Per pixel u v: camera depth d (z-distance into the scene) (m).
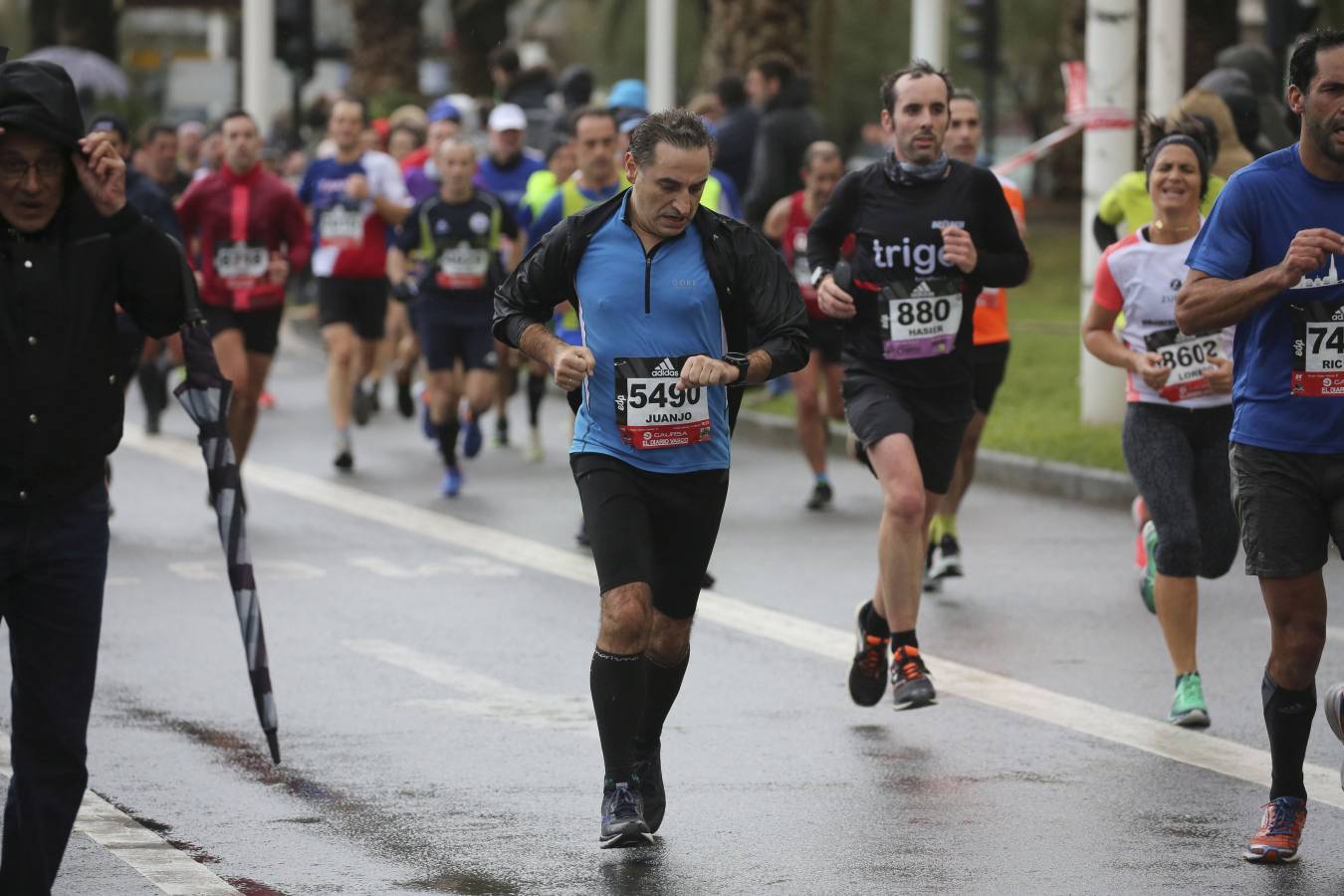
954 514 39.12
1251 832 23.33
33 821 18.89
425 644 34.03
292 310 107.81
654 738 23.39
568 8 182.50
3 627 34.53
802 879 21.55
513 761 26.55
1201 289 21.86
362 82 130.75
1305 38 21.73
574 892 21.09
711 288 22.77
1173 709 28.50
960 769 26.17
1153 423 29.41
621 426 22.62
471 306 50.38
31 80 18.34
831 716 29.16
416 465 56.19
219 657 32.97
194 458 57.34
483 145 83.06
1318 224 21.86
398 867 21.92
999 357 39.25
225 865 21.94
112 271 19.02
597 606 37.41
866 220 30.34
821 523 47.00
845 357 30.64
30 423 18.58
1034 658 32.94
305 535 45.16
